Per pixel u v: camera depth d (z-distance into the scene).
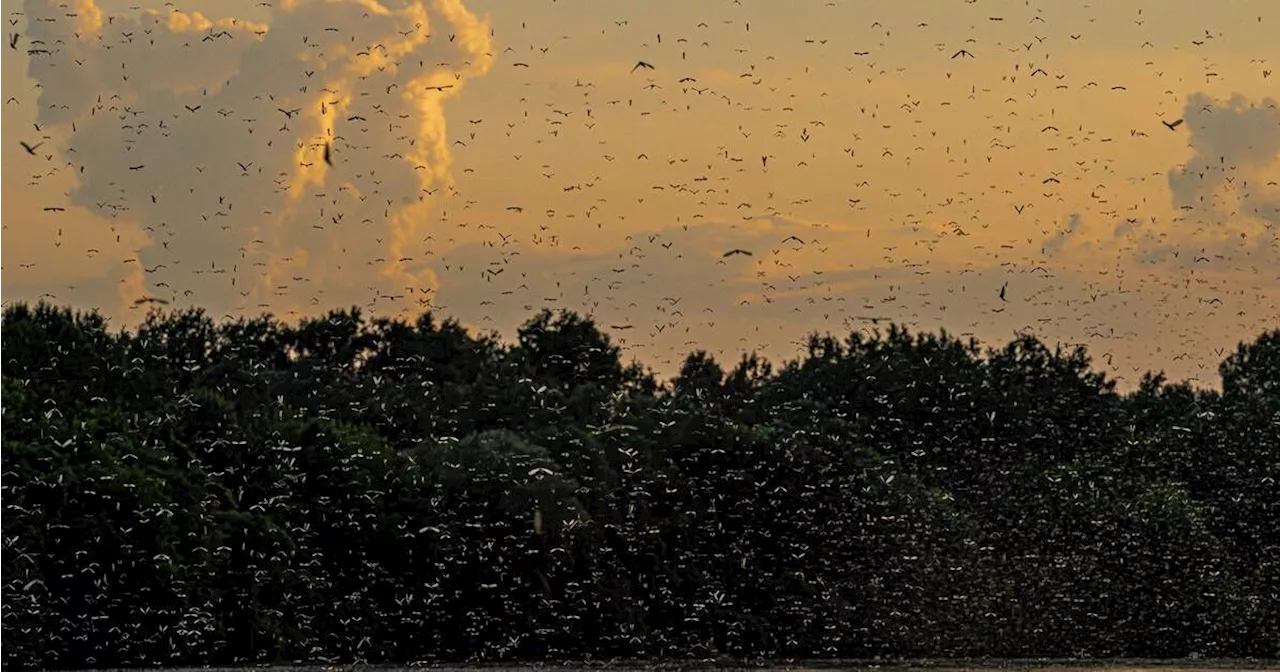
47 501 186.25
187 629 187.38
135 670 183.38
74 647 183.38
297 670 187.25
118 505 186.50
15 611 177.62
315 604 198.12
